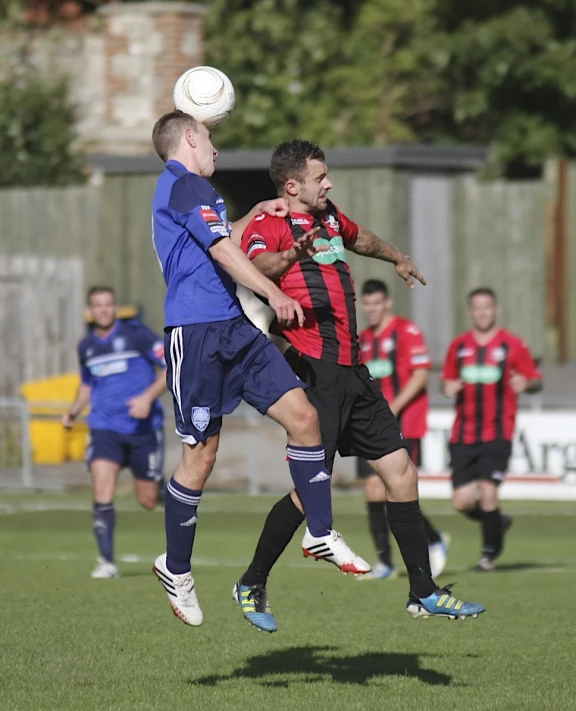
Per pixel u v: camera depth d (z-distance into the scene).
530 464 55.47
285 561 43.25
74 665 25.88
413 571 23.94
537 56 103.00
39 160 86.81
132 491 60.69
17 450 64.50
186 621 23.98
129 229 81.69
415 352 39.72
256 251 23.62
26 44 92.19
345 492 58.31
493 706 22.45
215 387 23.09
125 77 86.44
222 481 58.62
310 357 24.08
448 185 83.44
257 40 103.25
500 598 33.97
